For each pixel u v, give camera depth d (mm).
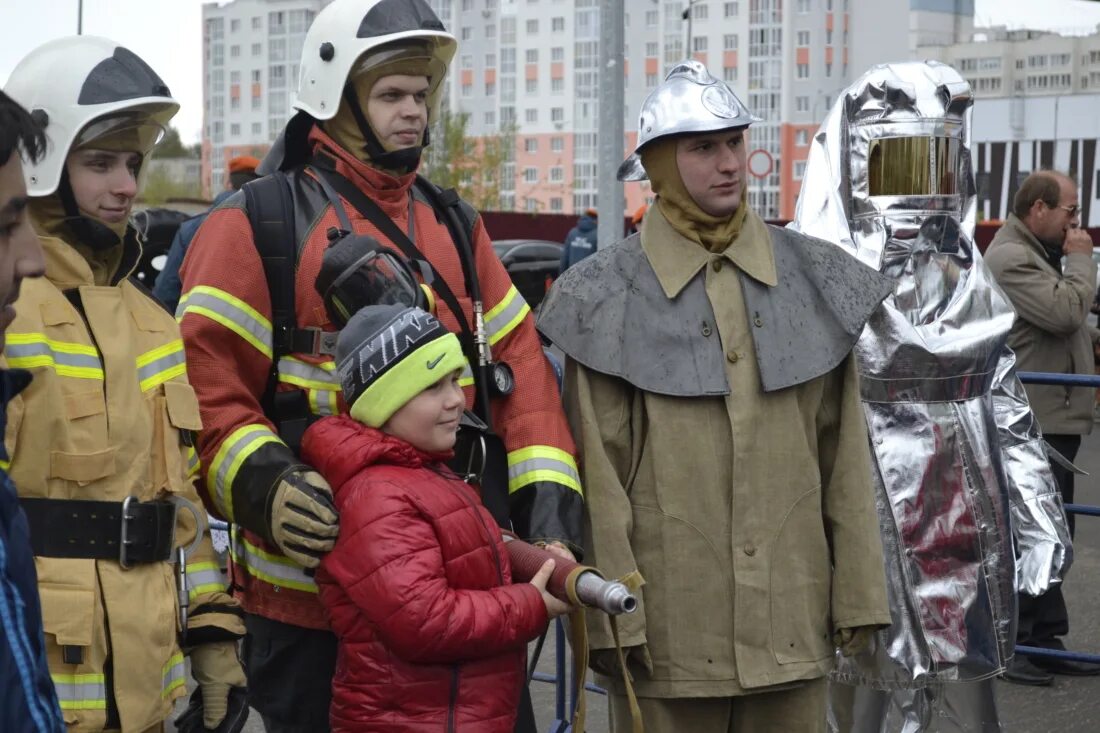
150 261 8305
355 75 3020
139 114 2709
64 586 2482
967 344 3857
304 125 3195
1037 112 54031
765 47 78875
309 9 94625
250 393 2943
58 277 2627
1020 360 5828
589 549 3088
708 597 3080
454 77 88062
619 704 3197
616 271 3230
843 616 3170
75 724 2486
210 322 2889
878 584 3166
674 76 3287
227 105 98875
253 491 2732
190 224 6773
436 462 2775
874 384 3842
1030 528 4348
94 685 2520
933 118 3961
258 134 97375
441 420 2705
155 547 2609
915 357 3822
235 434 2832
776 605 3094
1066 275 5797
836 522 3223
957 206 4035
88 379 2570
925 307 3957
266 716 3043
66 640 2461
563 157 85000
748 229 3252
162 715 2617
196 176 83188
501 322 3221
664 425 3109
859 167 4027
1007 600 3891
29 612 1675
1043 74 97938
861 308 3236
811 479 3184
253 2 96938
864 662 3760
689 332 3148
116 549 2553
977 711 3936
